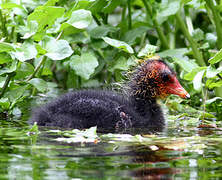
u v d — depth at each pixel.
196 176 5.93
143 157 6.96
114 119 10.62
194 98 13.98
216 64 14.50
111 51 13.77
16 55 9.80
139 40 17.30
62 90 14.86
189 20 14.96
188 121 11.35
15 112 11.73
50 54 10.18
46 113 10.72
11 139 8.27
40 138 8.42
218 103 12.51
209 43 14.66
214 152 7.38
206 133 9.55
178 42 17.84
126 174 5.98
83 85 15.30
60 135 8.84
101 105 10.83
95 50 14.20
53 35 12.76
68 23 10.39
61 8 10.24
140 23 15.82
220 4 13.48
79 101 10.85
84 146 7.73
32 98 13.23
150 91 11.82
